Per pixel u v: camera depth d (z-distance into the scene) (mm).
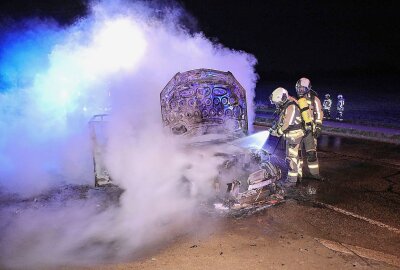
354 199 6059
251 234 4887
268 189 5977
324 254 4348
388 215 5449
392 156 8500
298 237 4781
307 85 6547
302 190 6441
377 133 10281
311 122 6441
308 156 6844
